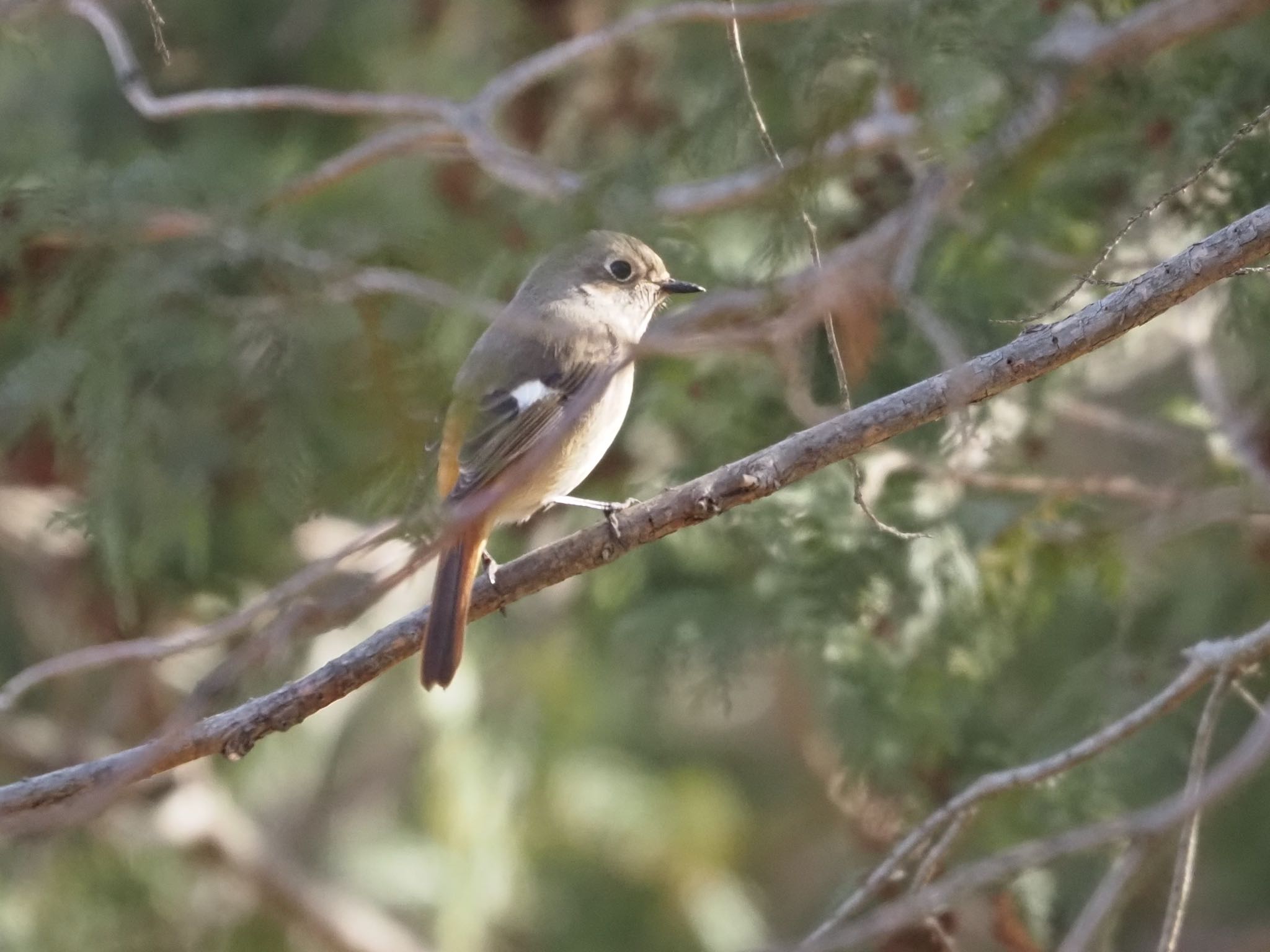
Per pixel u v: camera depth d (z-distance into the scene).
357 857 15.50
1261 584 11.93
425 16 13.83
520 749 14.18
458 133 10.93
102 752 14.01
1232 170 9.55
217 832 14.91
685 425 11.62
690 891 15.31
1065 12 9.91
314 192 11.20
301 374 8.75
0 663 13.91
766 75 10.34
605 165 10.58
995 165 9.62
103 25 11.10
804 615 10.44
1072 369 11.34
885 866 7.95
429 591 13.22
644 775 15.66
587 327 9.80
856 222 10.97
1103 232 10.57
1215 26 9.60
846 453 7.61
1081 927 7.50
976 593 10.50
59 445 11.45
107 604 12.95
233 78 13.92
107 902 13.99
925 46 9.34
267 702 7.66
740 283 11.12
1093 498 11.38
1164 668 11.08
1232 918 13.24
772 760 16.28
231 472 10.88
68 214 9.18
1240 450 10.96
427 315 9.56
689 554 11.97
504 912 14.61
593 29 13.38
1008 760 10.77
